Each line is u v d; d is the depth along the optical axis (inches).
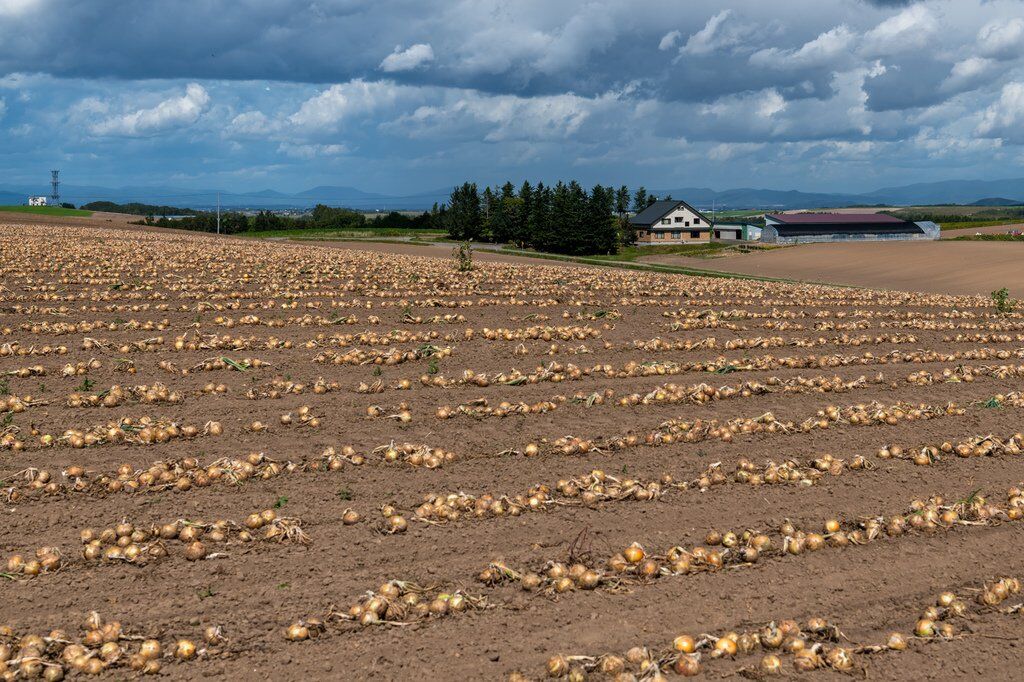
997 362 709.3
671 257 3004.4
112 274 1003.9
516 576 304.2
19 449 417.4
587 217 3732.8
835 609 290.8
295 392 526.3
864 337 776.9
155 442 436.1
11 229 1947.6
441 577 306.8
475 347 665.6
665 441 460.1
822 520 363.6
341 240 3666.3
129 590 293.1
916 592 304.0
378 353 613.3
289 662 255.1
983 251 2546.8
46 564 304.7
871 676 252.5
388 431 463.5
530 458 432.5
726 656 261.3
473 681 245.9
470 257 1192.8
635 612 285.7
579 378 584.4
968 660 260.7
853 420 505.7
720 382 589.6
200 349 622.8
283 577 304.2
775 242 4126.5
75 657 253.1
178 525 336.5
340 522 349.7
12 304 770.8
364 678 247.4
